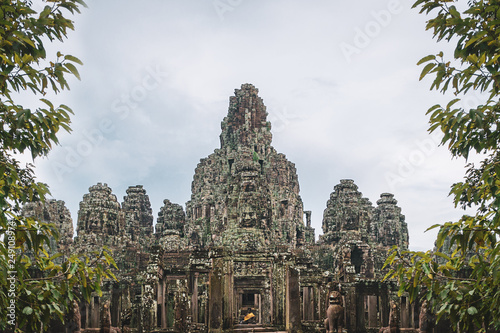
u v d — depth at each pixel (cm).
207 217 9212
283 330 4178
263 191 6012
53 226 1839
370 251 7194
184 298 3897
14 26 1664
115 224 7575
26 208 6638
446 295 1875
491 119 1748
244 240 5747
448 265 1952
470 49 1709
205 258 4416
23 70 1680
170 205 9512
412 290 1930
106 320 3450
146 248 9138
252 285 5438
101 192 7638
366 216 7775
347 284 4334
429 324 3253
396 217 9056
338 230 7650
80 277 1877
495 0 1658
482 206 1847
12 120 1691
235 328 4294
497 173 1703
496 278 1659
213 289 3947
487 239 1777
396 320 3619
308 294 4881
